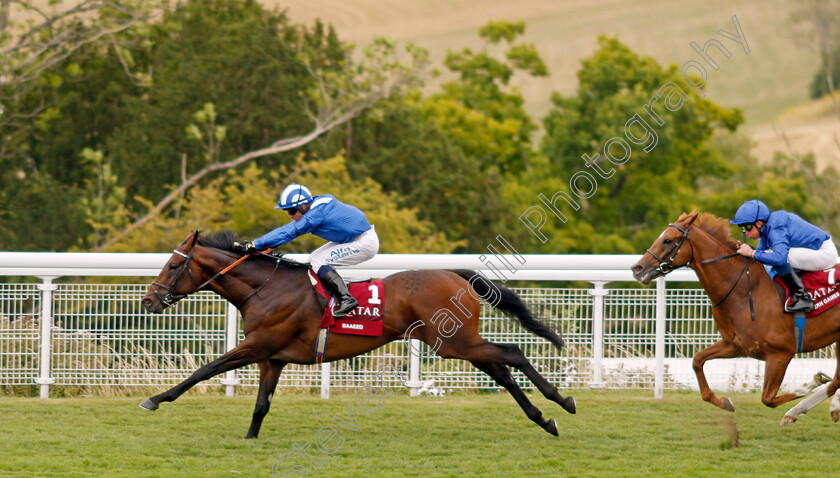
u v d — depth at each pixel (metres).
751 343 6.18
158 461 5.67
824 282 6.13
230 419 6.91
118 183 17.61
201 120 16.00
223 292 6.43
